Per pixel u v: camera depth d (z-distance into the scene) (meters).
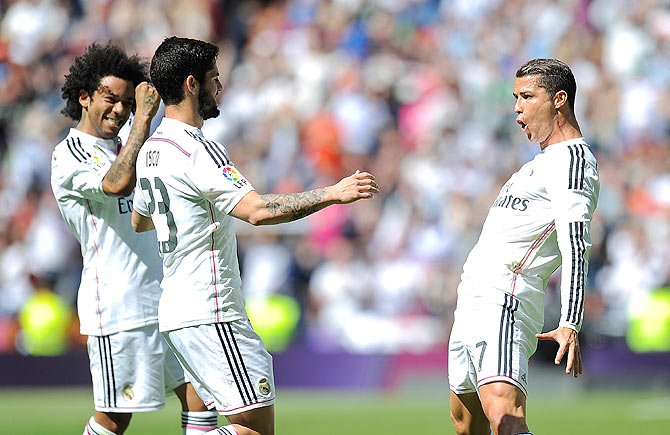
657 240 48.50
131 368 20.92
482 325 18.05
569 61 57.38
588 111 55.22
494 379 17.67
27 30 63.78
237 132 57.81
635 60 56.72
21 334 46.19
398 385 42.28
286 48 62.50
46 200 54.31
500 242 18.20
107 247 20.84
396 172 53.69
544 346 41.09
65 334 45.72
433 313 45.91
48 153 57.34
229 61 63.50
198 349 17.78
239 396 17.77
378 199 52.28
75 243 51.69
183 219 17.66
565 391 41.53
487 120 55.72
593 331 43.00
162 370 21.14
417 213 50.78
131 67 21.17
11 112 60.22
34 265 51.06
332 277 48.00
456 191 50.69
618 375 41.91
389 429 32.75
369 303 47.88
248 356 17.88
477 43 59.44
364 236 50.34
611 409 37.09
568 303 17.12
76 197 20.84
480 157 53.16
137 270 20.94
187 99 18.02
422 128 55.97
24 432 32.53
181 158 17.58
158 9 64.69
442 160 53.03
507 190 18.44
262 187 54.50
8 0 65.38
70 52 63.38
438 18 61.97
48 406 38.66
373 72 59.28
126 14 64.69
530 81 18.20
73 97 21.42
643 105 54.56
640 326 43.06
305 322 47.12
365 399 40.84
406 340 45.19
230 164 17.50
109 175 19.66
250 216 17.17
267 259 48.38
